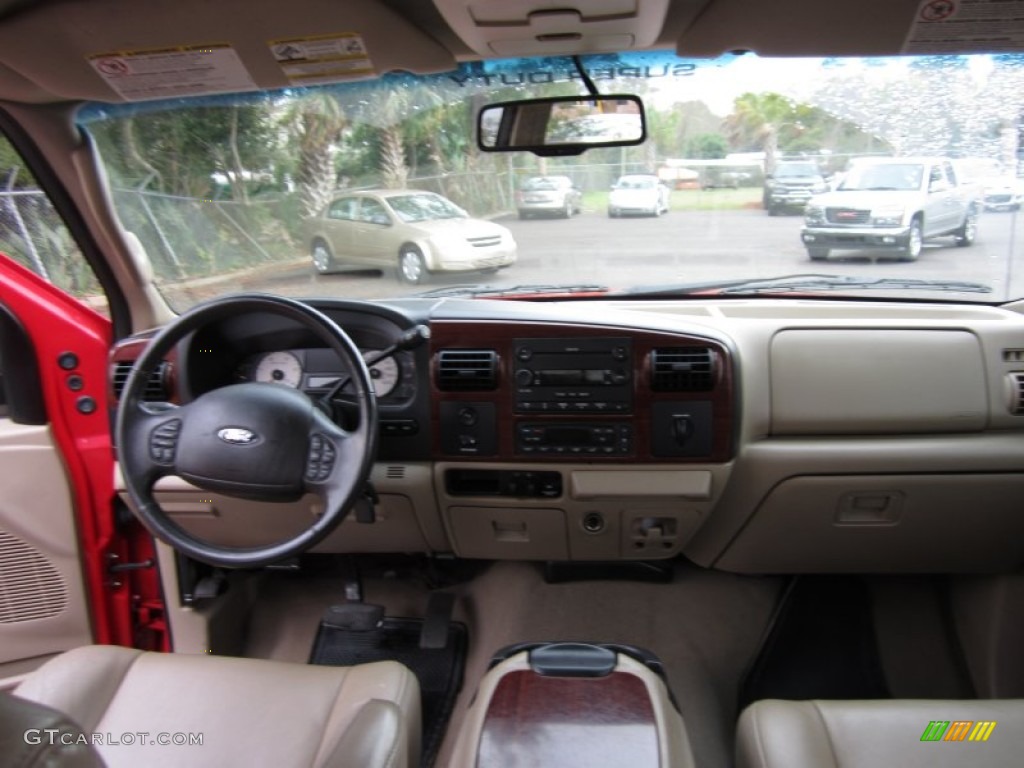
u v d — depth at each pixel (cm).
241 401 165
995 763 129
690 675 229
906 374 200
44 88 188
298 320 164
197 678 158
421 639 241
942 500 204
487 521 212
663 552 218
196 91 195
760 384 202
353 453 163
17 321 209
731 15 168
